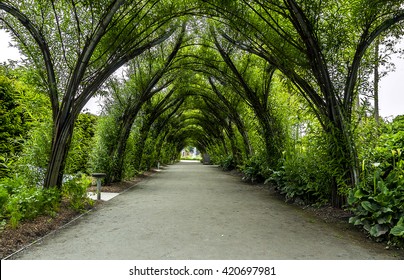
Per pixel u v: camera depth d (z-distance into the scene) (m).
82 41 5.82
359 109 5.55
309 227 4.59
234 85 11.27
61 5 5.49
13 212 4.00
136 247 3.52
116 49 6.42
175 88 14.24
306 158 6.55
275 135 9.89
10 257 3.15
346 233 4.27
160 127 19.16
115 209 5.99
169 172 18.08
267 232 4.26
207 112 21.56
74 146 6.33
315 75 5.87
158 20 7.29
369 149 5.17
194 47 11.80
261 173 10.72
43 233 4.09
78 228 4.44
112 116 10.02
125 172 10.99
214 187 10.11
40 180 5.75
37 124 6.00
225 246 3.57
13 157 6.18
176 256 3.20
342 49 5.78
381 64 5.58
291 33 6.49
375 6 4.68
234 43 8.32
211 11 7.52
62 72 5.88
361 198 4.41
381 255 3.32
